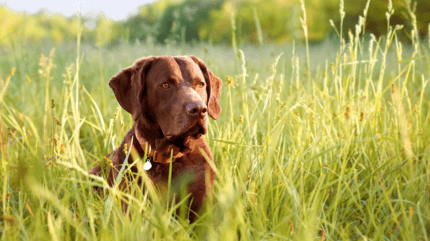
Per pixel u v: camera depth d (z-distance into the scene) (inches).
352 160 121.4
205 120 100.7
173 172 103.7
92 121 176.1
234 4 1091.3
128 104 109.4
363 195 107.7
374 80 243.3
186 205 102.6
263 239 74.4
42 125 130.8
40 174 88.5
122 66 262.7
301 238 73.8
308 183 114.1
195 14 1053.2
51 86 213.9
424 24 798.5
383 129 128.6
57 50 307.3
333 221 83.4
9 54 287.0
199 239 80.8
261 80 219.3
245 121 145.6
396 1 779.4
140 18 735.1
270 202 100.3
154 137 106.1
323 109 122.6
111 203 77.6
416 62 201.5
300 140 120.7
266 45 387.9
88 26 216.8
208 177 103.7
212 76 119.8
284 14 1035.3
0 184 98.4
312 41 933.8
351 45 132.7
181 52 241.9
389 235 90.1
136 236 74.2
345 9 973.2
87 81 244.4
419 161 115.7
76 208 99.7
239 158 118.3
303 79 207.5
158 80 103.6
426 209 86.8
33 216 86.1
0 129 106.2
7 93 202.7
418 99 162.2
